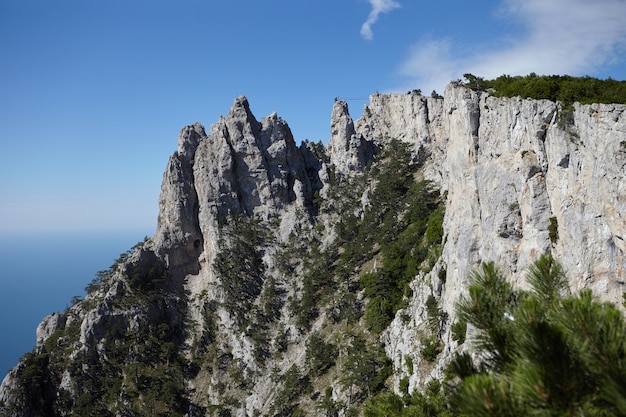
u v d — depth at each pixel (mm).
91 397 125438
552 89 53750
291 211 175375
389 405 43750
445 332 80250
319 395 106438
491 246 61625
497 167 61938
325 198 178500
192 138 183250
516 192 57406
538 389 12398
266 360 130375
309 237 163250
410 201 139625
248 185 179000
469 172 71250
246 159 179500
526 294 17984
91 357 133500
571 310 13125
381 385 92938
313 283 142875
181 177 174875
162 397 126812
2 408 120688
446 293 82875
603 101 44688
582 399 12625
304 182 188000
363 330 114688
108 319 141375
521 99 57094
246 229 166875
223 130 179875
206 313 150375
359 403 93125
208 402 129125
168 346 139875
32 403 123750
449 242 82188
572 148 47688
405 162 165125
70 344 140250
